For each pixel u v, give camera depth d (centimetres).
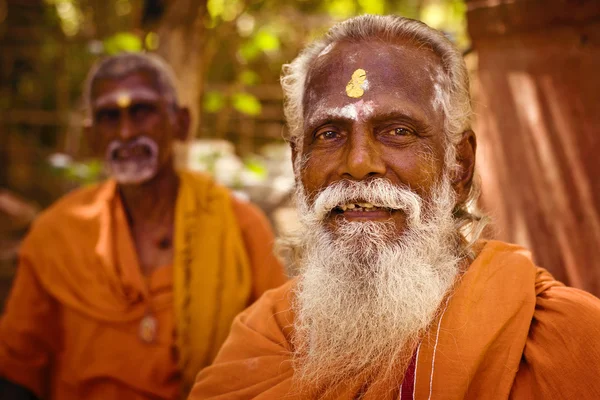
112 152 259
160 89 263
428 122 150
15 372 253
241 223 264
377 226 147
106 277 248
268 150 764
